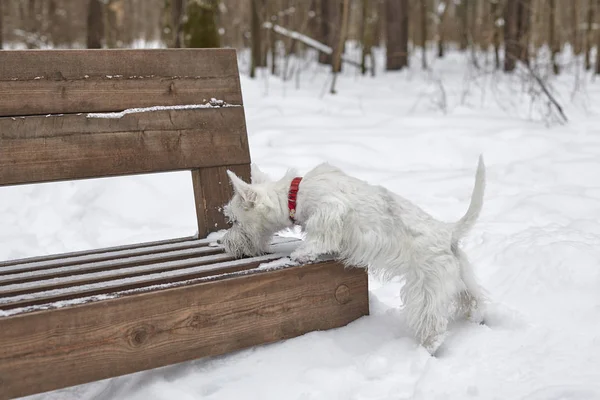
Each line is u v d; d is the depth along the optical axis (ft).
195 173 13.12
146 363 9.30
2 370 8.21
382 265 11.02
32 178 11.35
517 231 15.94
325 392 9.52
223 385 9.79
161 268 10.53
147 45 52.60
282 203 11.60
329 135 25.16
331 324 11.25
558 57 50.90
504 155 23.68
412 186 20.26
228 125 13.33
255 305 10.27
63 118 11.66
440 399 9.10
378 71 50.26
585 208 17.44
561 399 8.81
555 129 26.53
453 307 11.71
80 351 8.75
